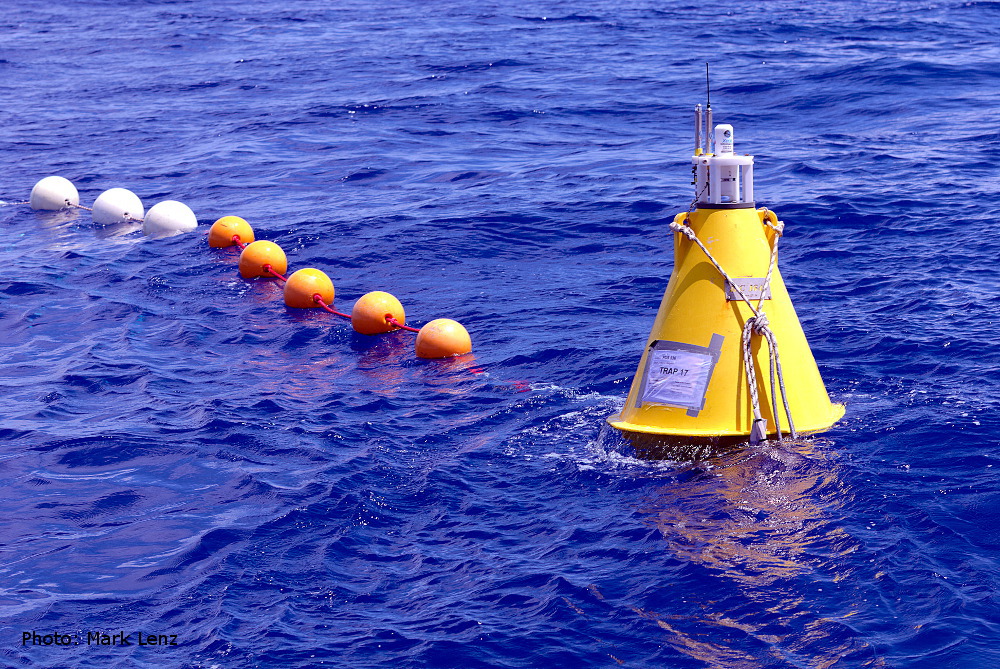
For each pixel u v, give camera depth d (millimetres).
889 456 6871
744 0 41469
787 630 5125
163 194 17281
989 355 8461
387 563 5980
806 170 15750
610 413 7984
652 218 13867
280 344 10148
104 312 11266
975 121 18453
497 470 7109
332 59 31859
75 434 7973
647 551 5914
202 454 7551
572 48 31500
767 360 7125
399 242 13414
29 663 5133
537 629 5250
